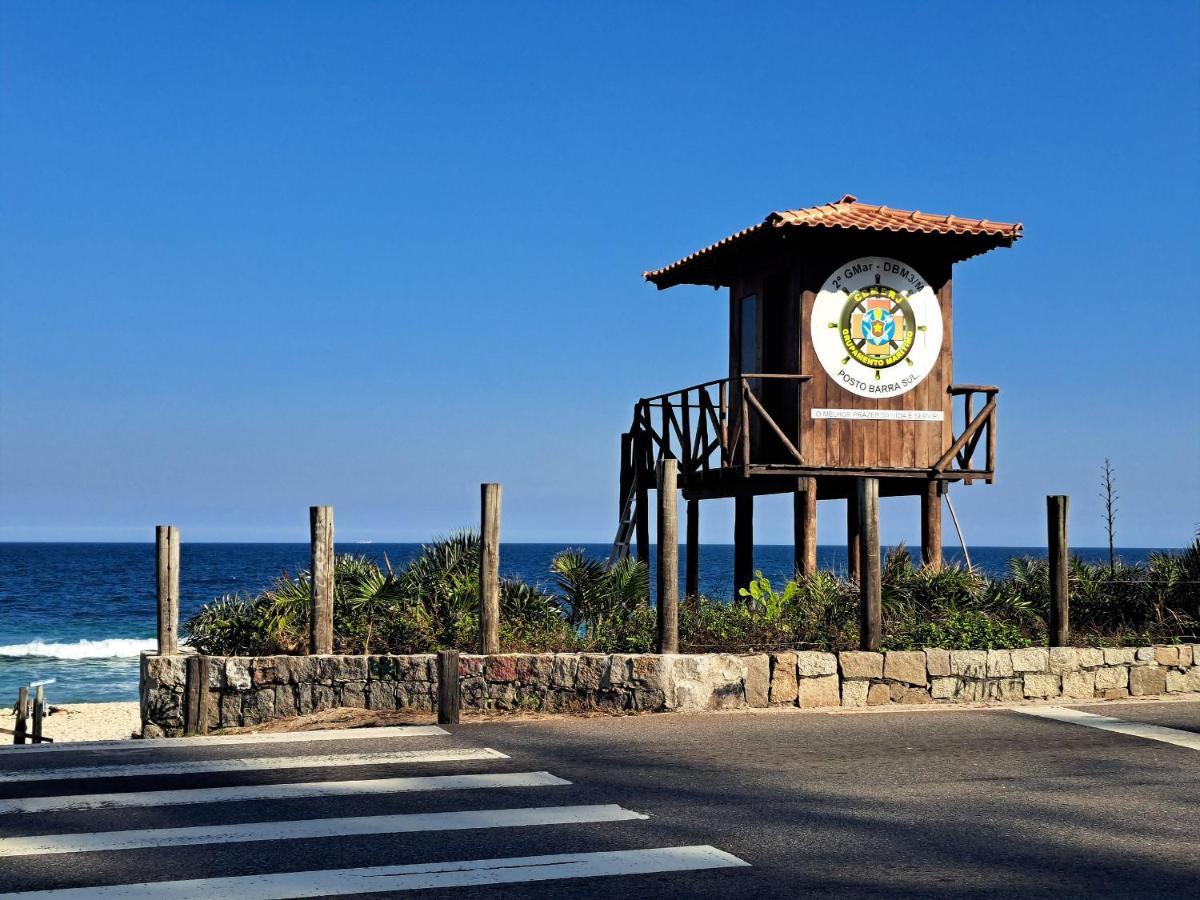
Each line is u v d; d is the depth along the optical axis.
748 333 18.19
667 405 18.78
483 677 11.87
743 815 7.43
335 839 6.76
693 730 10.75
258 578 79.75
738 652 12.96
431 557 14.57
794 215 16.42
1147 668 13.33
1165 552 16.11
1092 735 10.59
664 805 7.69
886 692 12.45
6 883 5.88
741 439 16.59
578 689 11.89
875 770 8.92
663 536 12.23
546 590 13.96
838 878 6.07
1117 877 6.12
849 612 13.77
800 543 16.36
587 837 6.85
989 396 17.00
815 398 16.62
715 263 18.83
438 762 9.11
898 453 16.86
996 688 12.76
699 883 5.96
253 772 8.66
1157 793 8.17
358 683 11.91
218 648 12.88
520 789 8.14
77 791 7.98
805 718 11.50
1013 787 8.34
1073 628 14.97
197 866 6.20
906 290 17.02
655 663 11.89
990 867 6.29
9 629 53.38
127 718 23.73
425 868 6.19
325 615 12.22
